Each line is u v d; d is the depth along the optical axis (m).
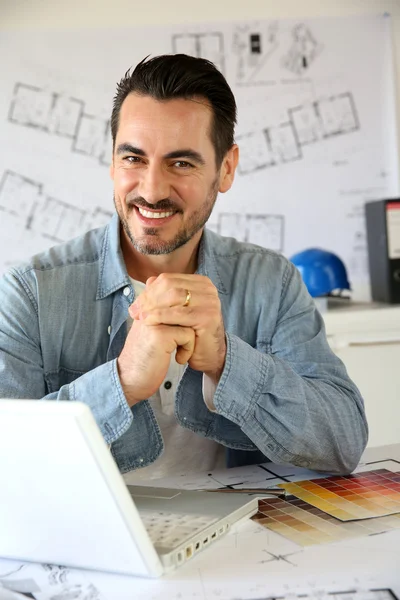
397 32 2.60
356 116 2.61
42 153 2.53
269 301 1.39
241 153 2.59
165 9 2.53
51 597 0.72
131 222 1.22
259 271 1.41
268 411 1.11
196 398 1.24
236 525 0.90
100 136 2.54
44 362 1.27
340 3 2.58
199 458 1.37
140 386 1.04
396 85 2.62
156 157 1.17
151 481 1.14
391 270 2.43
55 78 2.51
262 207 2.62
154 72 1.17
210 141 1.22
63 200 2.55
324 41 2.59
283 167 2.61
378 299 2.53
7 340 1.23
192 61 1.20
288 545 0.83
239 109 2.58
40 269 1.30
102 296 1.30
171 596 0.71
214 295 1.05
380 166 2.63
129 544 0.72
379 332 2.33
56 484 0.71
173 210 1.20
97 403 1.04
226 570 0.76
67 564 0.79
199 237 1.36
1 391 1.20
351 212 2.64
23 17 2.49
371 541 0.83
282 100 2.59
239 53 2.56
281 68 2.58
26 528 0.78
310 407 1.14
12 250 2.54
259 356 1.12
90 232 1.39
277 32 2.57
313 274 2.36
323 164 2.62
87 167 2.54
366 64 2.60
